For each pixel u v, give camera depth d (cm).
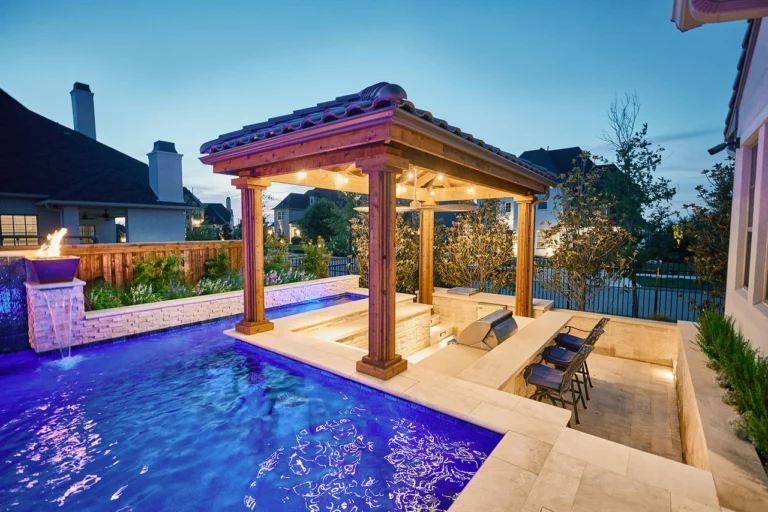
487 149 538
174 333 736
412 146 435
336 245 2509
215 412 440
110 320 671
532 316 859
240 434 396
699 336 522
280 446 374
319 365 518
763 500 248
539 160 2717
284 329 671
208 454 362
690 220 864
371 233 468
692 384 404
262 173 612
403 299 914
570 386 553
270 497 304
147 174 1917
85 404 459
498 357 546
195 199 3186
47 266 603
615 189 1562
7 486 316
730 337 434
